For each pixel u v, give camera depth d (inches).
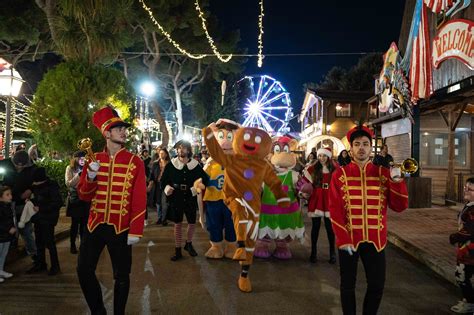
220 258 297.9
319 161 292.0
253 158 243.4
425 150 684.7
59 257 295.6
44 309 198.1
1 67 358.9
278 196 260.1
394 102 642.8
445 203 563.2
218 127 300.4
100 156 176.4
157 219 481.4
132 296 216.4
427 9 542.0
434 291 230.8
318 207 283.0
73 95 510.9
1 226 236.8
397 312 198.5
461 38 444.5
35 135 532.4
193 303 206.8
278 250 298.7
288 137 310.2
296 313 194.7
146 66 1390.3
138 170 173.5
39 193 252.5
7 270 262.1
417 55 531.2
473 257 193.3
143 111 1280.8
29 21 917.2
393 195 161.8
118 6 560.7
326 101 1118.4
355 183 164.4
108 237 168.7
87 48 551.8
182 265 279.0
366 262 161.6
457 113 590.6
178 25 1114.7
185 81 1604.3
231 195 237.1
